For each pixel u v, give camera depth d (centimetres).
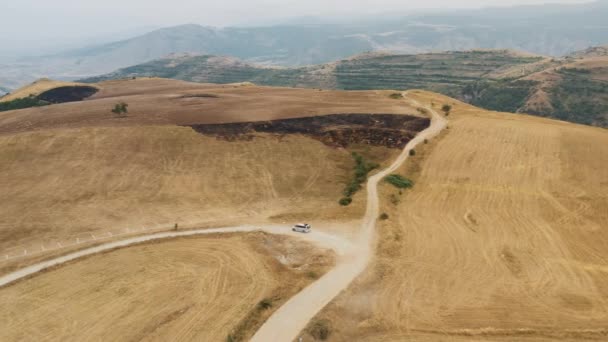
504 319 4131
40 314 4447
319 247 5512
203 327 4075
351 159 8506
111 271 5219
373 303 4353
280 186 7831
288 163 8538
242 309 4312
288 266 5194
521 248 5428
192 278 4975
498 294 4522
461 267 5016
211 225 6481
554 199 6631
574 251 5356
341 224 6162
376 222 6134
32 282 5044
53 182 7869
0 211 6950
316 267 5019
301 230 6009
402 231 5878
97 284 4944
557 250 5378
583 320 4116
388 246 5459
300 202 7231
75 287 4906
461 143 8769
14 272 5294
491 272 4922
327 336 3869
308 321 4022
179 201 7412
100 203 7294
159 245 5856
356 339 3878
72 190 7650
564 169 7500
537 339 3881
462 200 6762
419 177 7638
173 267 5247
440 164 7994
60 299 4688
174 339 3941
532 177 7331
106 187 7788
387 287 4622
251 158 8744
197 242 5900
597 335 3919
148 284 4891
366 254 5284
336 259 5181
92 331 4128
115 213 6988
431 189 7188
